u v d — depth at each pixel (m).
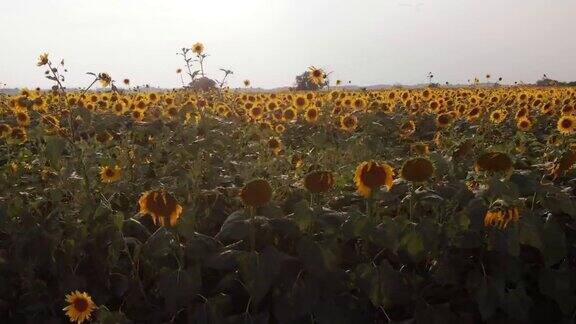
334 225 3.91
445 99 17.59
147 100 14.16
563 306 3.91
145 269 4.30
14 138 7.29
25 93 11.47
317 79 12.28
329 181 4.07
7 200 4.85
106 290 4.20
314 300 3.67
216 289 3.97
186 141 7.06
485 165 4.30
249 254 3.73
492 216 3.78
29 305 4.23
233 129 8.48
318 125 10.59
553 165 5.10
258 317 3.69
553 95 19.03
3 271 4.50
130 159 6.52
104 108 12.97
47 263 4.37
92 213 4.54
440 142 7.64
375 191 4.01
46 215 4.95
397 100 18.00
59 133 6.12
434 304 3.99
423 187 4.52
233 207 5.03
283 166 6.25
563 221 4.61
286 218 3.98
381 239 3.78
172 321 3.88
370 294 3.70
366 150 6.68
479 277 3.87
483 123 10.45
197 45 10.92
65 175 5.01
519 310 3.77
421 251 3.86
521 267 4.04
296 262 3.77
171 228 3.98
